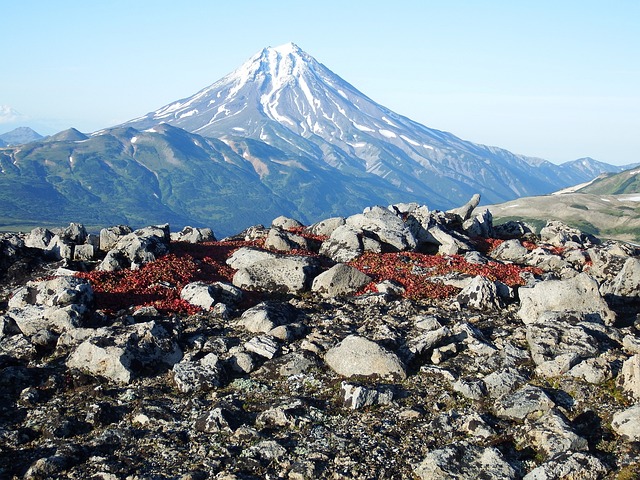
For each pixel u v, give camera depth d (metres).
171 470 15.88
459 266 37.44
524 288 27.91
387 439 17.33
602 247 44.12
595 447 16.61
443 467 15.60
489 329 25.86
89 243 45.50
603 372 19.61
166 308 28.50
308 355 22.56
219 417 18.03
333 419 18.50
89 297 27.52
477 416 17.94
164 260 38.47
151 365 22.11
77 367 21.55
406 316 27.70
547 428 16.91
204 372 21.09
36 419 18.62
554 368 20.50
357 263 38.84
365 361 21.33
